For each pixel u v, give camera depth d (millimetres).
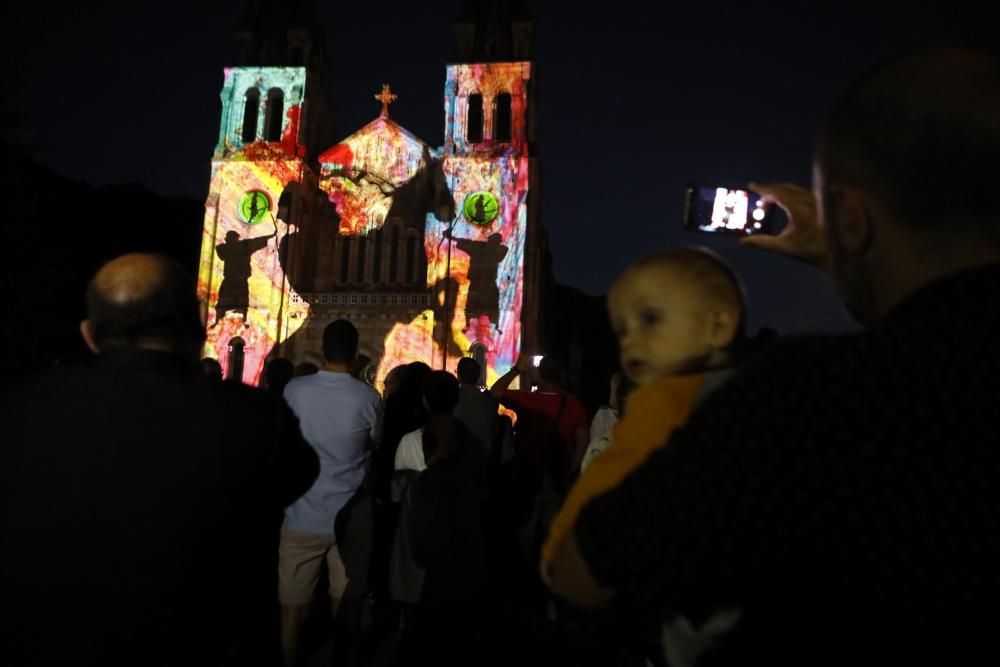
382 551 8250
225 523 2814
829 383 1484
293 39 41656
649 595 1560
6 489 2627
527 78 38875
